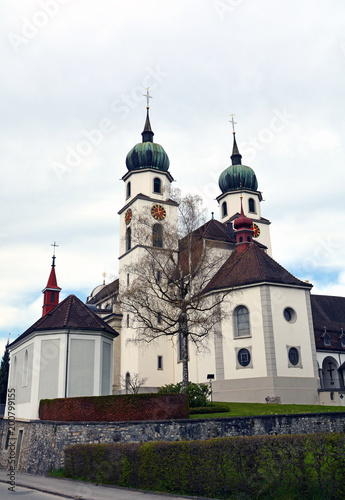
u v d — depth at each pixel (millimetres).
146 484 18516
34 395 33500
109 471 20125
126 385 51312
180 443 17859
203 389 37156
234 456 16297
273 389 39156
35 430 27531
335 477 14484
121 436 23547
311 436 15500
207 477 16688
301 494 14977
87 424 24000
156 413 24750
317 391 41000
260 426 25422
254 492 15602
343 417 27938
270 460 15695
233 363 41625
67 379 33375
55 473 23438
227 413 30672
